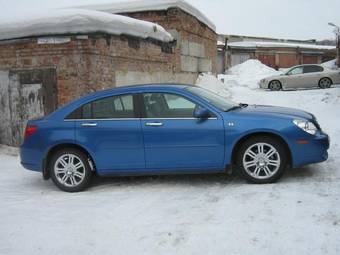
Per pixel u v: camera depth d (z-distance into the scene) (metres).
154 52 12.91
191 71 17.38
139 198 6.29
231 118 6.49
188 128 6.54
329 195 5.76
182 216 5.41
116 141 6.72
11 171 8.61
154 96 6.76
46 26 9.52
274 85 24.33
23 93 10.05
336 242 4.36
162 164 6.67
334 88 21.58
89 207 6.05
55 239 4.97
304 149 6.40
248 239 4.58
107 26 9.80
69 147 6.95
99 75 9.73
